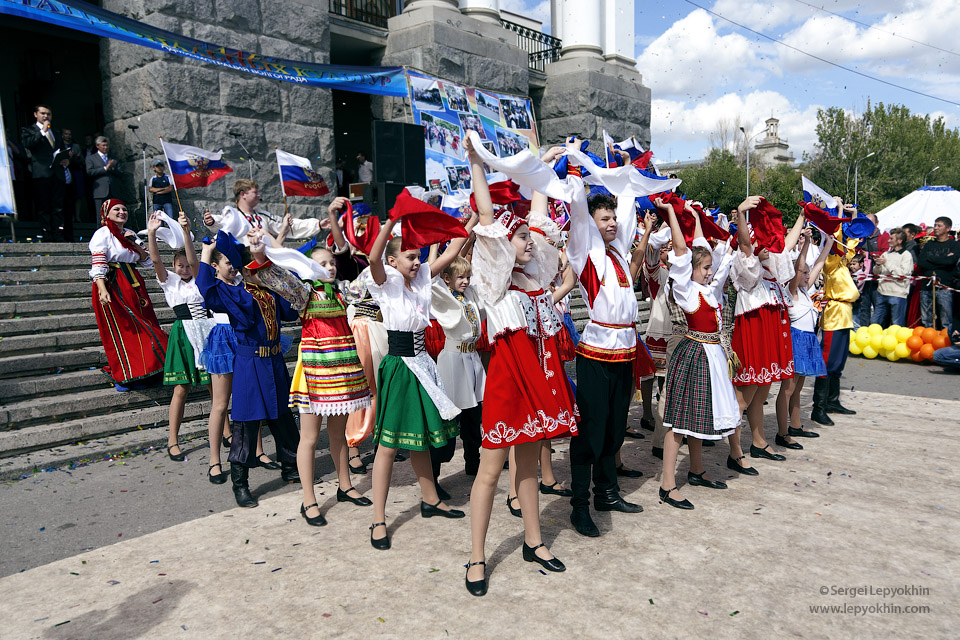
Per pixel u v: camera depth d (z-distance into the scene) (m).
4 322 6.39
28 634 2.85
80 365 6.40
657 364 5.75
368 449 5.65
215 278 4.30
